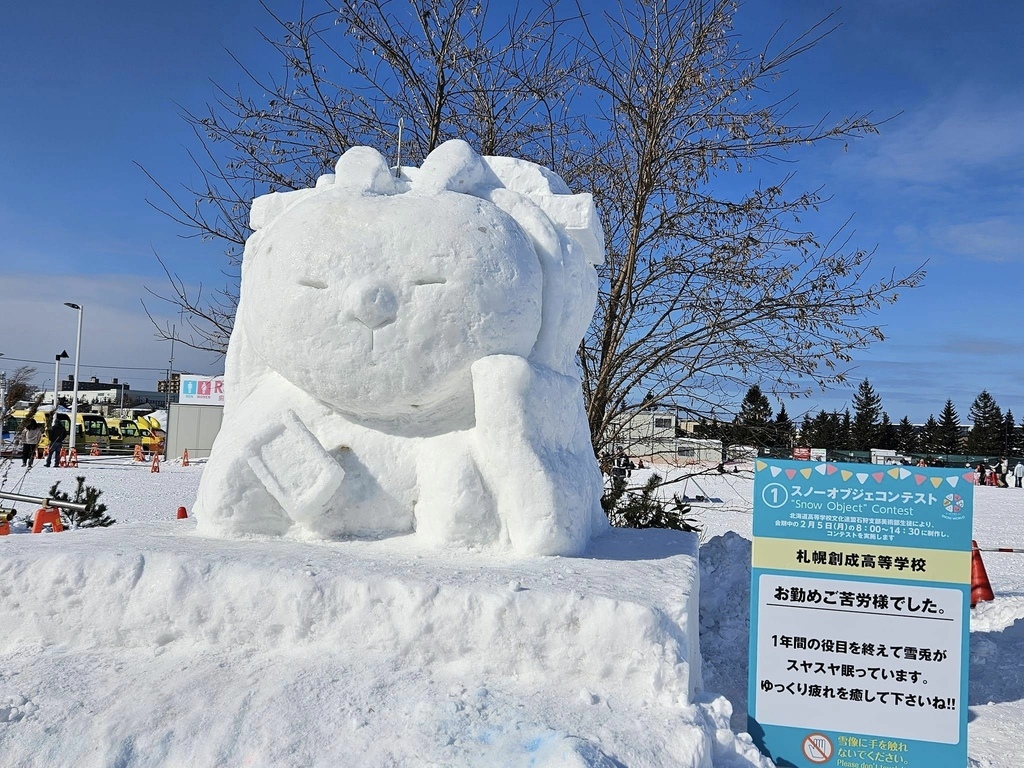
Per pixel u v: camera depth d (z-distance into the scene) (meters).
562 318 4.60
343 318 3.92
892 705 3.17
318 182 4.81
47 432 24.83
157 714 2.91
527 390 3.99
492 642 3.20
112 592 3.41
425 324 3.89
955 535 3.19
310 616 3.30
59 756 2.75
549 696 3.07
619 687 3.13
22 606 3.44
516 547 4.04
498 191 4.62
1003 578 9.58
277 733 2.82
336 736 2.81
